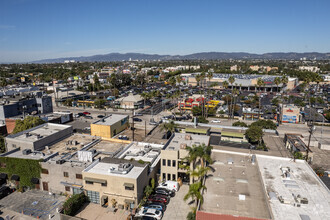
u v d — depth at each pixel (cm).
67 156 5088
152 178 4859
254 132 6372
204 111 11831
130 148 5834
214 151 5397
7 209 4241
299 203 3316
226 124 10462
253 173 4341
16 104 9175
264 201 3450
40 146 5538
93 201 4422
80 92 16312
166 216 3988
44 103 10338
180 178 5066
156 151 5659
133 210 4041
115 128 8038
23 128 6881
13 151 5306
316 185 3925
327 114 10731
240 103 15312
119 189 4184
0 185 5006
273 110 12356
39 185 4888
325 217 3092
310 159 6166
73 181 4622
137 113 12138
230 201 3450
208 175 4262
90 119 11088
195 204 4266
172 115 11750
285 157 5431
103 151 5538
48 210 4212
